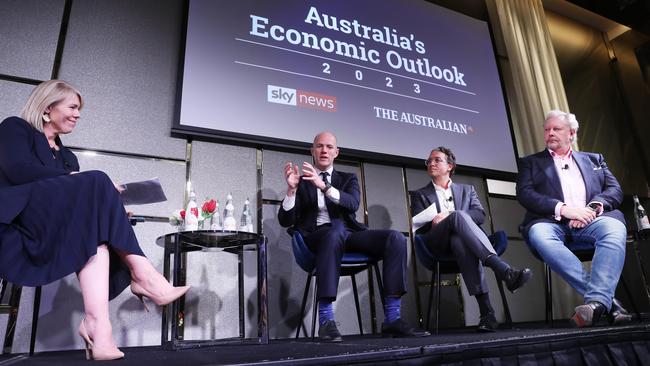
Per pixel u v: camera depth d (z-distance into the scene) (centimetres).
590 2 420
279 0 285
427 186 250
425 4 346
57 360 126
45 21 224
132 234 130
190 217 191
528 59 380
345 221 214
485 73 348
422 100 309
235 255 233
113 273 137
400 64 312
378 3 324
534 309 302
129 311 206
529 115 359
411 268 272
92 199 124
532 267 313
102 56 232
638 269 338
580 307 177
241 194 242
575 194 232
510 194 326
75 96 158
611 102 426
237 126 244
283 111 259
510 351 126
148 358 117
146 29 248
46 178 128
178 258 167
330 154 226
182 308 215
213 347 162
